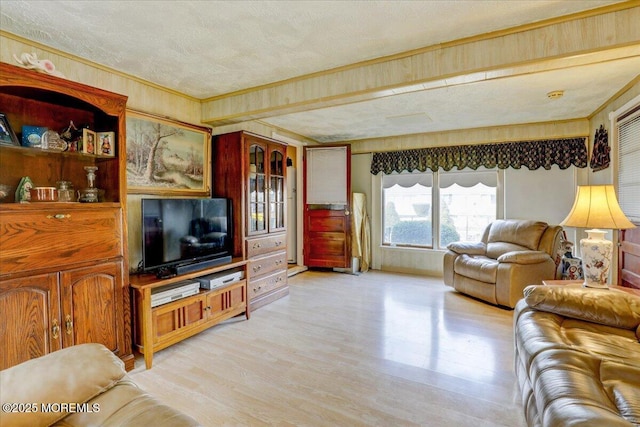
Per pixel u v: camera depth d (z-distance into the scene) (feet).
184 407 6.20
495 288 11.84
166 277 8.46
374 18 6.46
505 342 8.92
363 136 17.71
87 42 7.36
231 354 8.32
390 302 12.50
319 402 6.34
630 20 6.02
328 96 9.02
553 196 14.73
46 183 7.41
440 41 7.42
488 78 7.59
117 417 3.66
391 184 18.35
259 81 9.80
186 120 11.00
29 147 6.66
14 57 6.38
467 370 7.48
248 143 11.68
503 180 15.64
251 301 11.48
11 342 5.89
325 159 17.15
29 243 6.12
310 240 17.54
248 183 11.63
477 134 15.72
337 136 17.71
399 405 6.23
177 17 6.37
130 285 7.85
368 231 18.39
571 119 13.99
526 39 6.77
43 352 6.27
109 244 7.40
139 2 5.86
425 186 17.43
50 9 6.05
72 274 6.73
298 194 17.92
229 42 7.40
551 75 9.05
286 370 7.52
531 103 11.69
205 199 10.24
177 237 9.23
